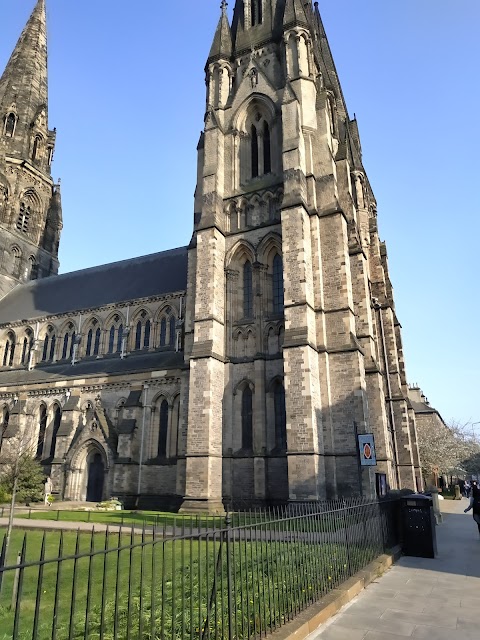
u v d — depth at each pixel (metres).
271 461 36.00
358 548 16.12
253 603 9.55
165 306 54.03
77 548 6.34
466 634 10.47
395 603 12.87
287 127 42.34
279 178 43.47
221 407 38.16
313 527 13.44
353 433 35.06
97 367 53.66
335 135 51.12
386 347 54.12
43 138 81.69
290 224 38.69
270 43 49.41
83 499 45.25
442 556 20.17
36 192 78.56
